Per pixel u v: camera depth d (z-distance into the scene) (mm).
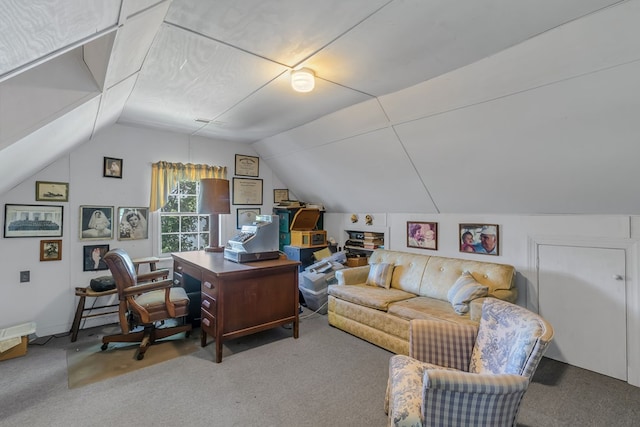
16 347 2775
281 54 2010
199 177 4266
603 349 2533
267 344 3049
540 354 1359
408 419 1349
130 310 2893
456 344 1883
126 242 3805
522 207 2945
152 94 2711
